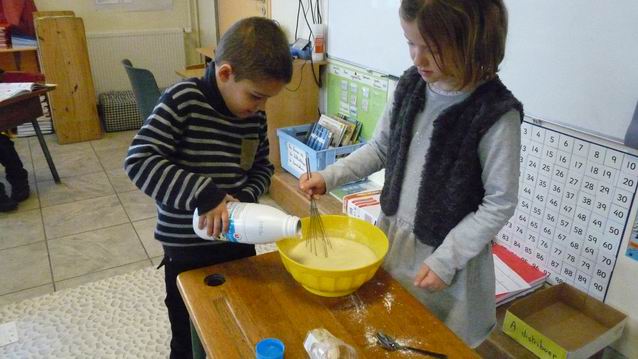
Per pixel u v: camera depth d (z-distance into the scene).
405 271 1.24
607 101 1.46
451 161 1.11
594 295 1.62
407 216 1.22
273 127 2.98
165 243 1.32
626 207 1.47
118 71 4.68
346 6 2.62
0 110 2.72
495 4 0.96
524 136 1.73
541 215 1.73
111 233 2.73
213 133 1.19
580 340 1.51
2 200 2.90
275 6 3.44
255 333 0.91
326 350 0.83
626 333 1.55
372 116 2.60
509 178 1.04
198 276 1.07
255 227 1.03
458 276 1.18
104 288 2.24
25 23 4.04
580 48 1.50
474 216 1.08
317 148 2.73
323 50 2.91
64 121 3.96
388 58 2.38
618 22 1.39
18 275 2.34
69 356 1.84
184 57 4.95
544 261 1.76
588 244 1.60
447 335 0.92
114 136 4.23
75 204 3.04
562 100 1.58
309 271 0.96
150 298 2.18
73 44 3.81
